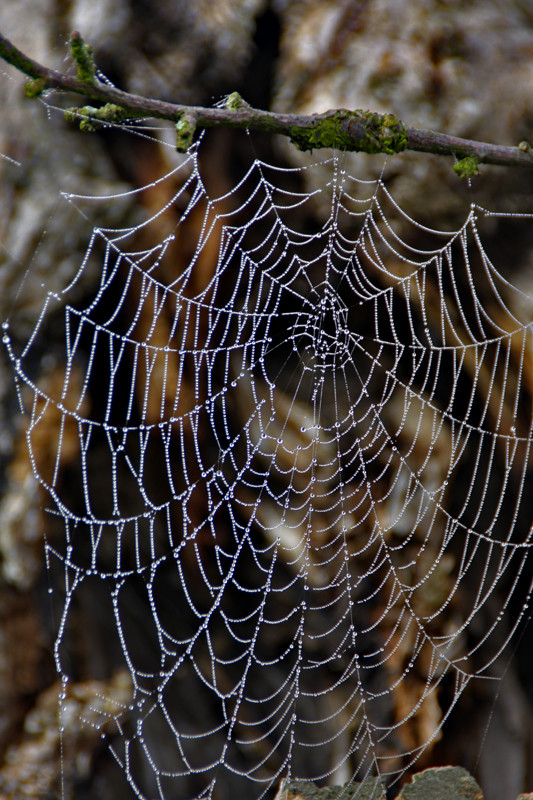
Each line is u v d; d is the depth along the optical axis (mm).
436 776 1305
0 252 1372
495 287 1433
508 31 1424
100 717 1427
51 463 1400
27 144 1374
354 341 1470
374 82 1401
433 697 1500
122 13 1378
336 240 1428
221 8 1406
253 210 1428
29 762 1406
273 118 1185
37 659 1423
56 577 1424
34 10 1383
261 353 1461
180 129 1147
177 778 1475
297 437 1478
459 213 1412
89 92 1134
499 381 1468
